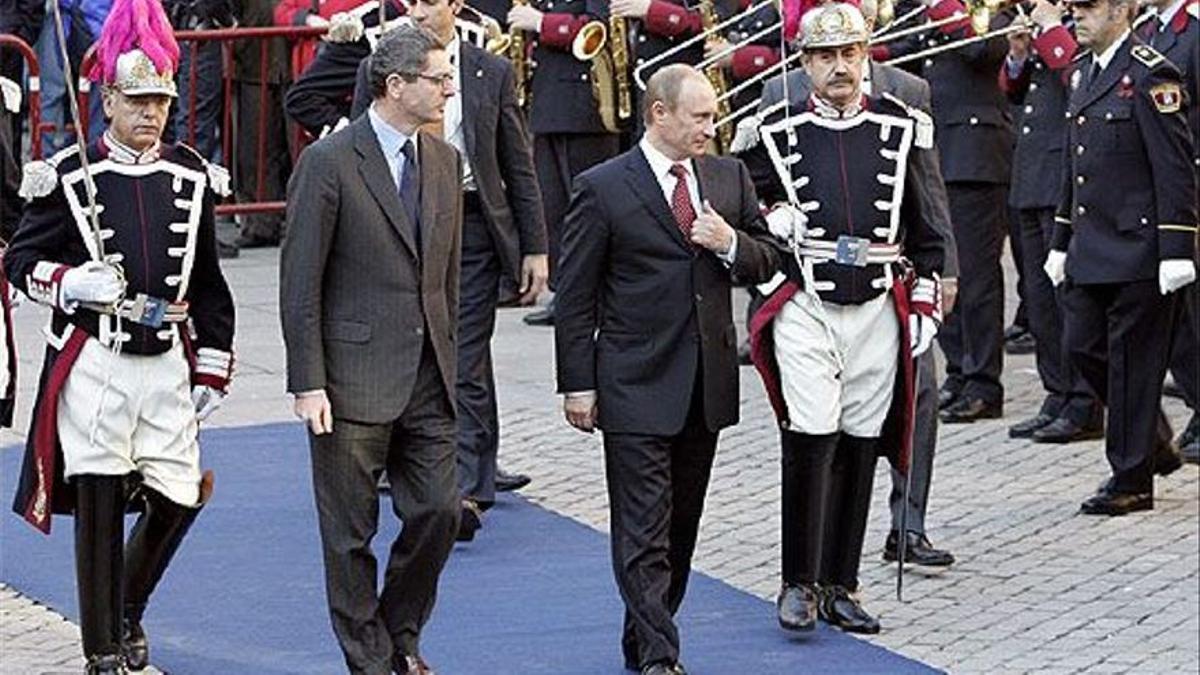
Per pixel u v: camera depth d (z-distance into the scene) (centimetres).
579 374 1775
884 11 2417
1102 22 2244
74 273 1691
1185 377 2433
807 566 1905
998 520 2241
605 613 1978
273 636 1922
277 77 3178
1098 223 2253
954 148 2530
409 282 1717
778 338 1858
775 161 1864
